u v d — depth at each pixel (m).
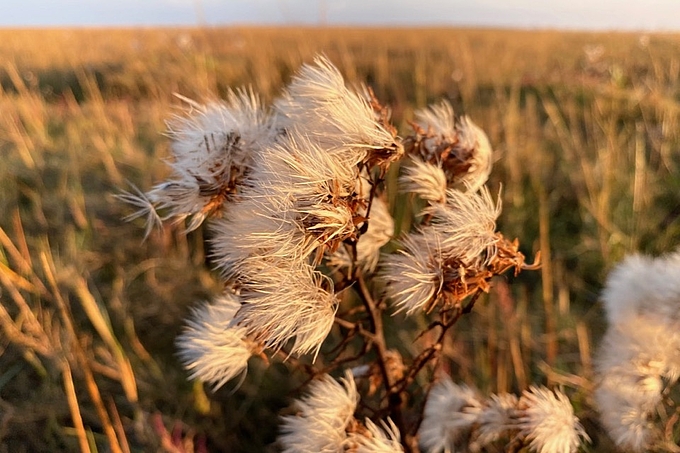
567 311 0.26
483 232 0.10
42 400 0.22
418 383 0.22
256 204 0.09
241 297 0.10
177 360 0.25
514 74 0.76
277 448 0.22
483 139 0.12
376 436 0.12
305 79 0.10
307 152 0.09
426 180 0.11
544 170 0.40
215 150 0.11
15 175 0.42
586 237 0.33
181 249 0.32
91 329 0.26
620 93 0.55
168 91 0.64
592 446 0.19
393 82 0.70
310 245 0.09
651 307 0.14
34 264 0.28
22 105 0.56
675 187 0.37
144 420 0.20
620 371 0.14
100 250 0.33
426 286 0.10
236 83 0.64
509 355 0.23
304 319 0.09
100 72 0.86
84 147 0.48
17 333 0.23
